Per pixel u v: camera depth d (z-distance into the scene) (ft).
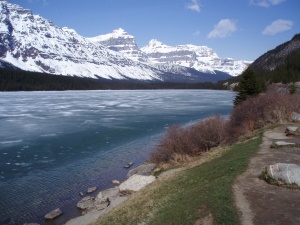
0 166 88.33
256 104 100.27
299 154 52.26
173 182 53.36
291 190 37.22
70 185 72.69
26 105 273.13
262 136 69.46
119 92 589.32
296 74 361.10
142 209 44.73
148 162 89.40
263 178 41.06
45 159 95.66
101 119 181.16
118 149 107.96
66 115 200.85
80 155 100.22
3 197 65.67
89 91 620.90
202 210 35.78
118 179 76.84
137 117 189.98
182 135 91.20
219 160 58.95
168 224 35.99
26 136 129.90
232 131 89.20
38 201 63.52
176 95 465.47
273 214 31.78
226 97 403.54
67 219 55.11
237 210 33.37
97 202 60.64
